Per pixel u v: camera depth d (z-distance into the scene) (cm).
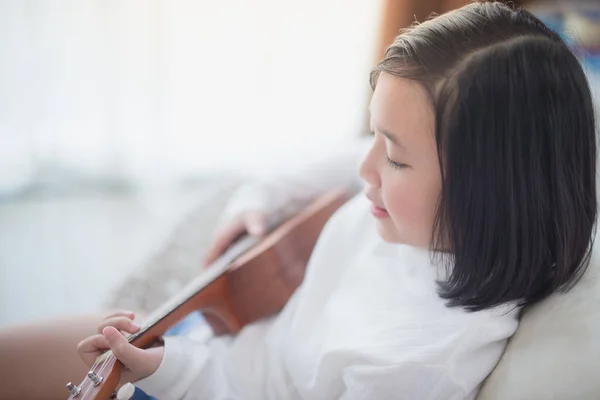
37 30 148
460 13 56
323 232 83
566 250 56
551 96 52
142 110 162
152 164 169
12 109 158
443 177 53
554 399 51
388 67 55
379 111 55
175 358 64
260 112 170
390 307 65
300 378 69
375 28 145
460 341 57
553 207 54
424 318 61
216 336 81
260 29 157
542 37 53
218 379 69
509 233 54
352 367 61
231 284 78
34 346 74
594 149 56
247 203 101
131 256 158
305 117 171
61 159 171
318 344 70
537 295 59
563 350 53
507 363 57
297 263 87
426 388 56
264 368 73
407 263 66
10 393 71
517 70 50
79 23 150
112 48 153
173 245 112
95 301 143
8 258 154
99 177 177
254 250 85
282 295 83
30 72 154
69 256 157
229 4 154
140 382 63
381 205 60
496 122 51
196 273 106
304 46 160
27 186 173
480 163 52
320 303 76
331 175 106
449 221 54
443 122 51
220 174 181
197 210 123
